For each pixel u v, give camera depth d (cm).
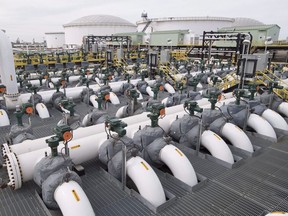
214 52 2441
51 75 1482
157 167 499
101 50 2491
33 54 2064
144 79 1241
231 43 2534
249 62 856
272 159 546
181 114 654
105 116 665
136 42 3462
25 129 558
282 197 412
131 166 407
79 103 1004
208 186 441
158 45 3238
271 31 2519
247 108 651
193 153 561
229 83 1130
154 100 797
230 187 439
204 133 552
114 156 432
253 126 668
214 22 4694
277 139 638
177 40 3019
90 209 327
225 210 378
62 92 919
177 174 439
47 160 366
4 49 765
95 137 505
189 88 1301
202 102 811
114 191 419
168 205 385
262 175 481
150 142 477
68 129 381
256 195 417
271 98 811
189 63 1967
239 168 506
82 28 5228
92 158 507
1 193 411
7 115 727
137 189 427
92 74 1481
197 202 396
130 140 434
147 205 380
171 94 1021
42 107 801
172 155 446
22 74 1380
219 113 606
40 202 384
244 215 368
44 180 361
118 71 1500
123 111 757
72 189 336
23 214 362
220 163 517
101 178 461
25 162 413
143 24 5028
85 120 677
